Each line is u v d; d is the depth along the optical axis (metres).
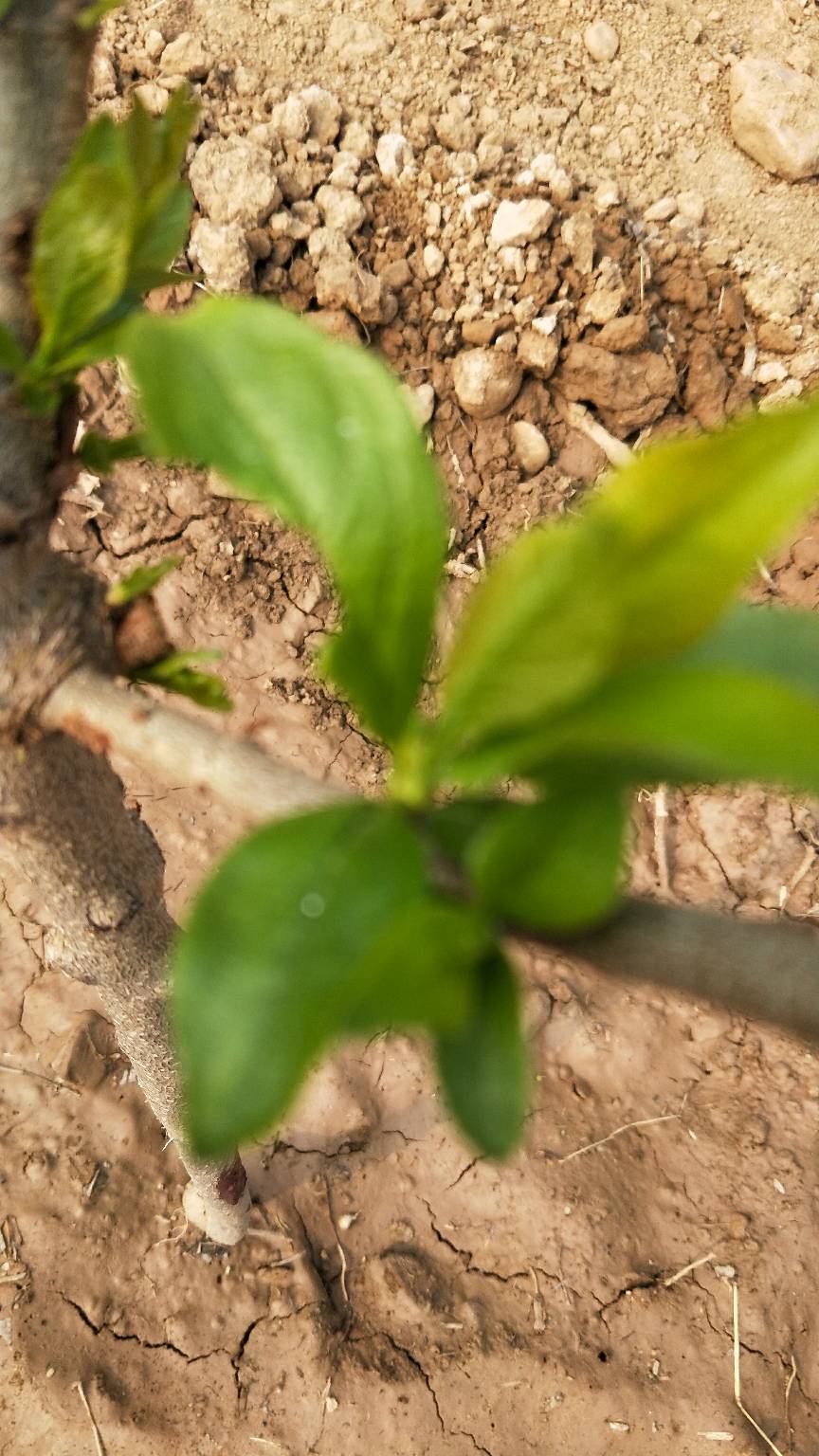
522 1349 1.05
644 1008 1.25
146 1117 1.12
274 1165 1.12
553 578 0.24
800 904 1.35
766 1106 1.21
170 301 1.37
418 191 1.48
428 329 1.49
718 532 0.24
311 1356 1.03
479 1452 1.01
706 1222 1.14
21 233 0.31
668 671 0.25
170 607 1.37
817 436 0.23
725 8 1.82
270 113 1.47
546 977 1.24
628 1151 1.17
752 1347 1.07
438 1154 1.15
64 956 0.57
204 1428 0.99
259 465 0.26
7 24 0.30
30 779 0.39
